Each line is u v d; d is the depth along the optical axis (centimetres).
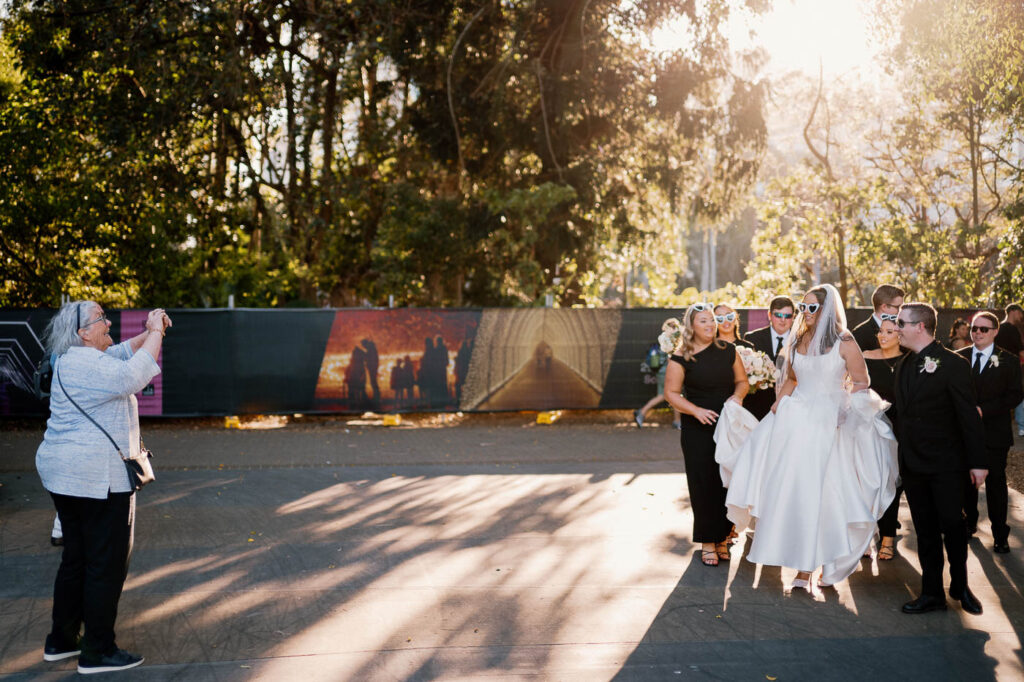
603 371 1451
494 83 1873
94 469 442
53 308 1329
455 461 1066
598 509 807
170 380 1359
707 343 654
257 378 1378
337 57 1809
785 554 577
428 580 595
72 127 1736
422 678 438
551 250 1969
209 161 1986
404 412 1407
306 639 488
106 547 448
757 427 613
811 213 2378
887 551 666
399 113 2067
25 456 1098
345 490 891
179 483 925
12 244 1642
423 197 1970
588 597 564
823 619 531
